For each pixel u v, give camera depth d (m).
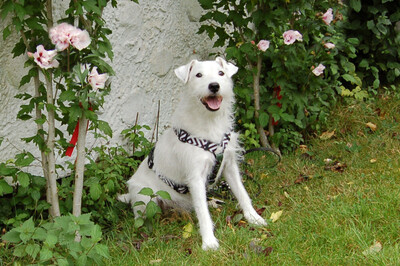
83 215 1.64
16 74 1.95
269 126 2.57
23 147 2.00
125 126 2.33
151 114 2.44
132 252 1.81
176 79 2.55
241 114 2.63
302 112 2.53
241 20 2.38
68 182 1.98
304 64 2.46
